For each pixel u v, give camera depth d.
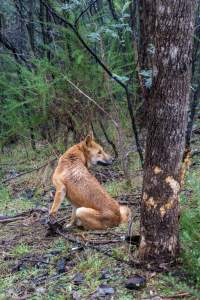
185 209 5.23
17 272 4.99
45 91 7.83
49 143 8.94
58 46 8.48
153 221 4.30
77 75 8.07
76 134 8.66
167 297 3.99
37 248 5.60
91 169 8.72
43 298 4.29
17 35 11.95
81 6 7.30
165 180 4.19
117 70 7.57
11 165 10.52
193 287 4.00
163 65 4.00
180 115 4.08
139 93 8.40
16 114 8.98
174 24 3.90
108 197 6.02
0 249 5.71
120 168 8.67
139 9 7.25
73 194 6.13
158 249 4.34
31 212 7.10
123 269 4.52
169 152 4.14
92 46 8.28
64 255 5.17
